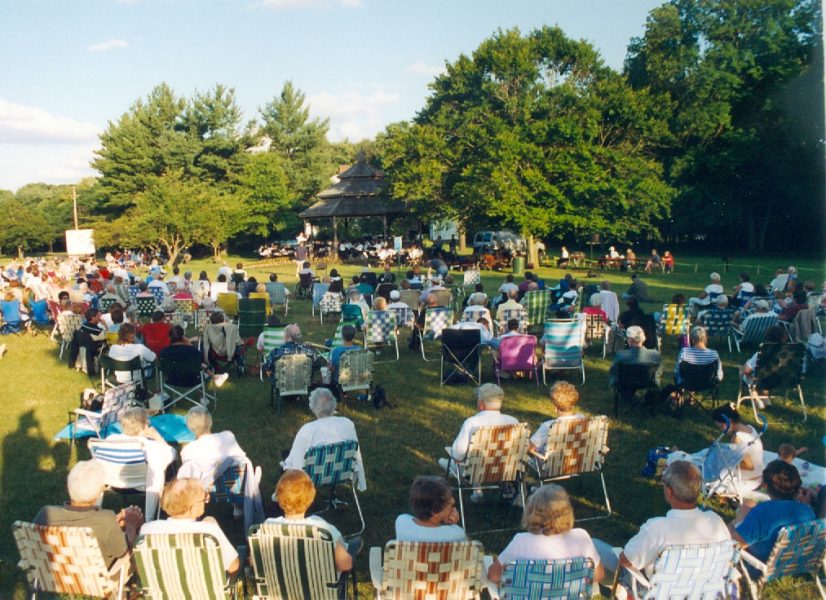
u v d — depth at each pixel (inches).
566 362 405.1
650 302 799.7
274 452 300.5
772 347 322.3
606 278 1108.5
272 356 355.6
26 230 2475.4
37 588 152.6
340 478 213.3
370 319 478.9
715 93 1632.6
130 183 2114.9
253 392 399.5
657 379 336.8
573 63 1423.5
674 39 1681.8
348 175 1681.8
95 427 286.8
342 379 355.9
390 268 1396.4
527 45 1362.0
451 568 138.9
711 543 140.0
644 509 235.3
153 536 140.1
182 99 2178.9
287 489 149.8
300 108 2576.3
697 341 329.1
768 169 1610.5
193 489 153.7
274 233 2298.2
